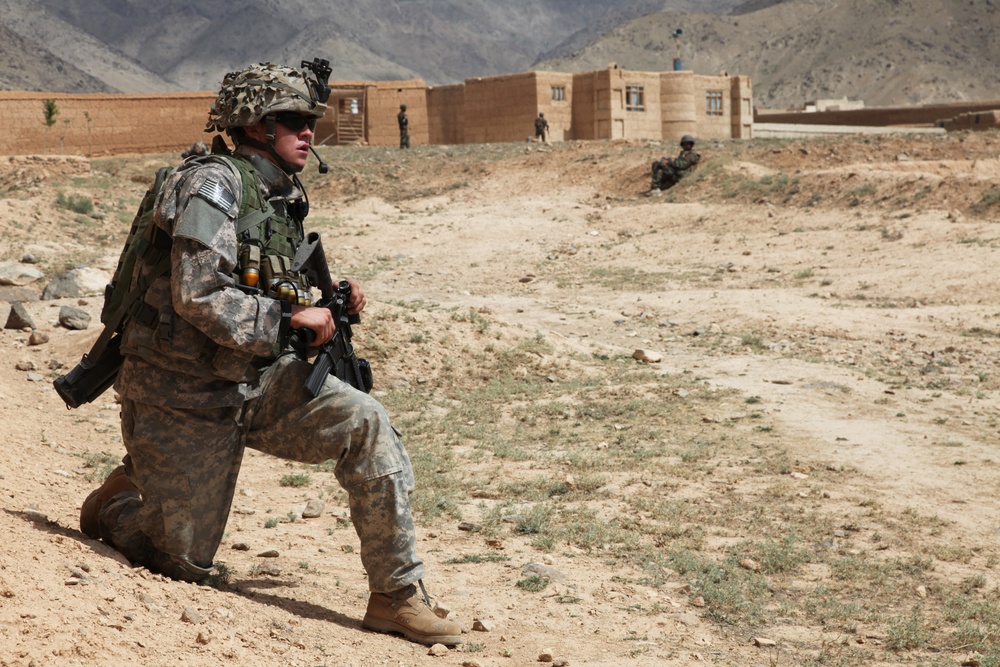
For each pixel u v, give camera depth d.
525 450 8.45
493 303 17.20
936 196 21.36
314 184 31.91
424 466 7.72
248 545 5.35
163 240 3.54
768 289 17.41
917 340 13.43
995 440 8.91
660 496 7.15
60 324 11.85
